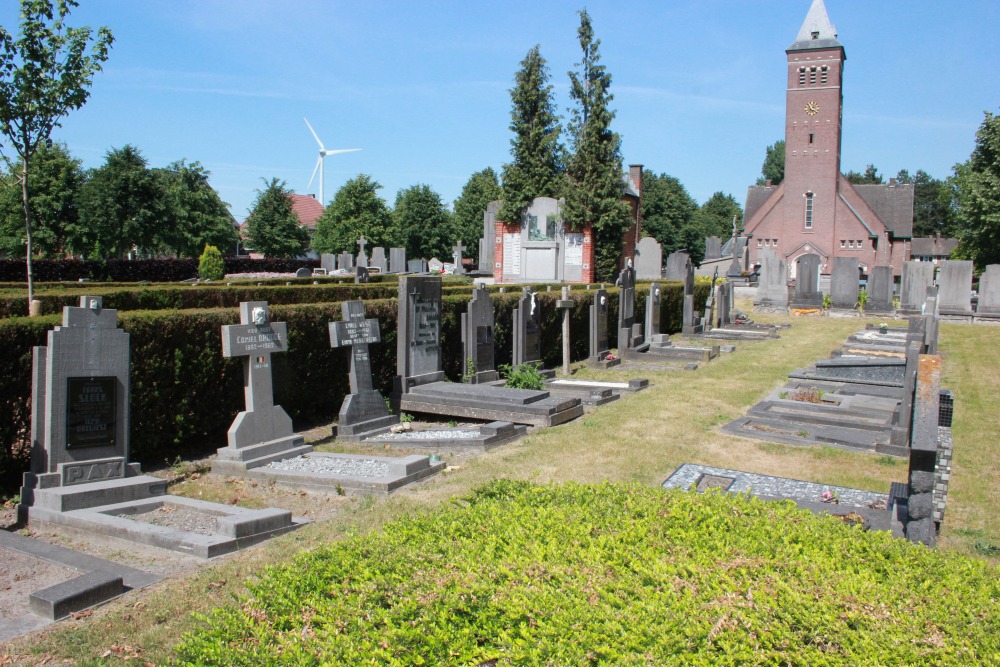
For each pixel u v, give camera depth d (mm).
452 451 10664
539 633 3551
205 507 7715
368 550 4715
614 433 11641
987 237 44844
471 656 3422
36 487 7641
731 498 5891
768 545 4668
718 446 10961
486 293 15203
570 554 4477
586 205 42406
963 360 21094
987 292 32031
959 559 4727
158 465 9812
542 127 44562
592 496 5875
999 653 3375
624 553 4473
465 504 6586
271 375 10133
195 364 10305
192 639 3725
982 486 9141
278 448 9906
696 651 3391
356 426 11320
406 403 12891
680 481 9281
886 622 3633
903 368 16094
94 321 8125
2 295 13180
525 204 44406
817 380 16734
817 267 35875
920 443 6336
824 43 60812
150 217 41969
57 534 7266
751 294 46188
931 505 6352
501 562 4336
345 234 63719
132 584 6004
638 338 22250
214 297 16250
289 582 4230
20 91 11172
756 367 19125
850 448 10891
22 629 5215
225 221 54875
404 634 3539
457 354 15570
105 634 5168
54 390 7773
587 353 21812
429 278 13789
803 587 3979
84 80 11586
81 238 41125
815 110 61625
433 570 4285
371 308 13461
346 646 3480
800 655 3334
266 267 50875
